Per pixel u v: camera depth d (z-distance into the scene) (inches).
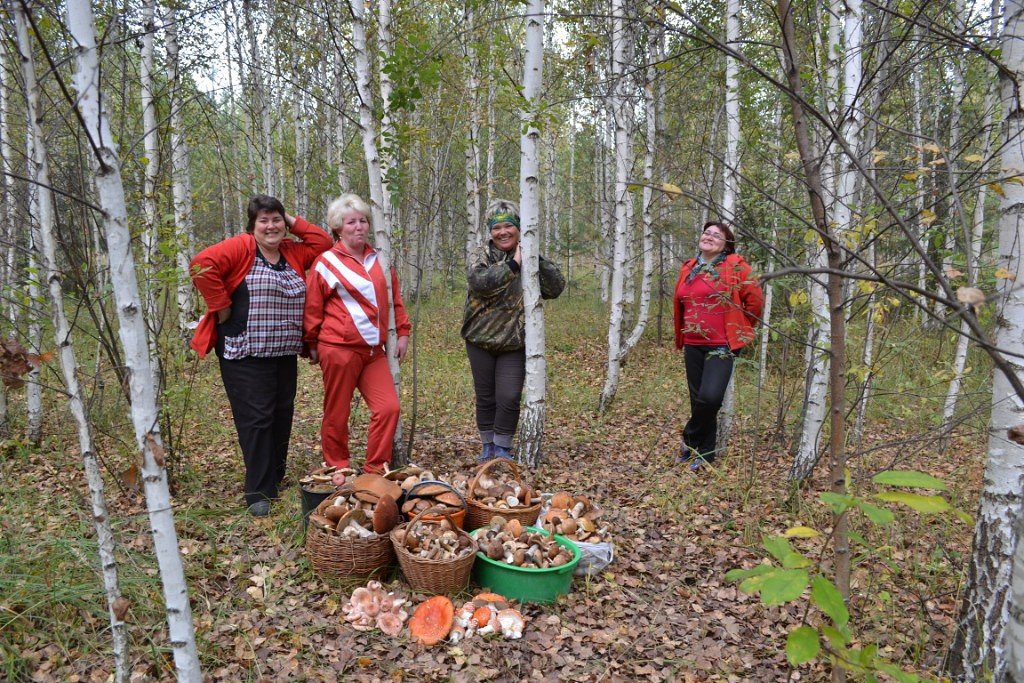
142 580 116.3
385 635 111.7
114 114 176.1
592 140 593.0
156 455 73.1
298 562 129.9
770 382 301.9
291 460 191.9
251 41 409.4
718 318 185.9
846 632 62.1
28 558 119.7
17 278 182.9
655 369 372.2
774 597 55.0
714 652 111.6
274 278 150.0
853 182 172.6
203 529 138.6
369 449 158.7
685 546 148.6
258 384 150.7
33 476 169.3
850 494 80.8
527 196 173.0
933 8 139.7
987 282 145.6
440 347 400.5
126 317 71.0
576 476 188.5
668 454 216.2
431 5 354.9
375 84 243.4
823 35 232.4
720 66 283.0
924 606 116.3
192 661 77.0
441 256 647.1
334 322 152.3
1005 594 92.7
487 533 128.6
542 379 183.9
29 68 86.7
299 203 464.4
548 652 110.0
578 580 131.4
